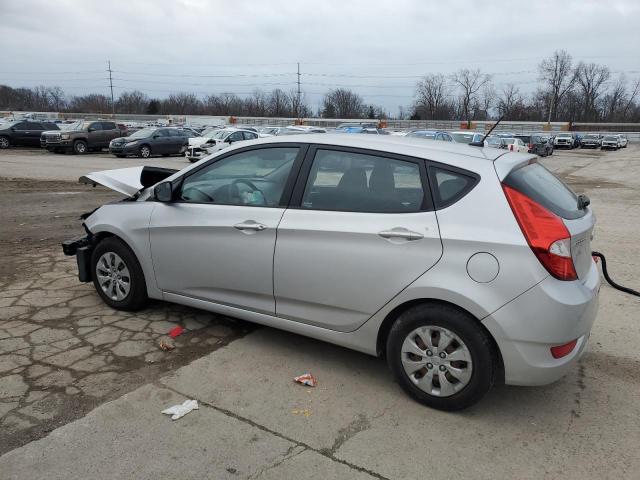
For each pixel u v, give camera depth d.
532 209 2.92
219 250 3.81
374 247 3.18
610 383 3.57
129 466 2.58
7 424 2.88
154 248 4.19
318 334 3.54
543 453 2.79
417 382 3.19
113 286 4.54
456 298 2.94
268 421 3.01
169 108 105.62
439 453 2.77
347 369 3.66
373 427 2.99
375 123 77.50
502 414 3.16
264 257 3.60
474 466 2.68
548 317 2.82
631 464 2.71
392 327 3.23
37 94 111.06
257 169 3.75
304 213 3.46
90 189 13.20
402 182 3.22
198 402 3.18
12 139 30.11
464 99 98.00
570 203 3.38
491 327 2.89
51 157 25.08
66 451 2.68
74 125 28.41
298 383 3.45
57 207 10.15
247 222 3.65
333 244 3.31
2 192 12.16
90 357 3.71
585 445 2.87
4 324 4.23
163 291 4.27
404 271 3.09
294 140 3.66
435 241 3.00
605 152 51.81
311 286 3.44
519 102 95.44
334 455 2.73
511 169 3.12
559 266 2.84
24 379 3.37
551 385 3.53
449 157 3.18
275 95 103.88
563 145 57.62
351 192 3.36
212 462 2.64
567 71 99.12
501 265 2.85
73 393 3.22
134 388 3.31
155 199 4.21
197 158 23.22
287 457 2.70
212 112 103.88
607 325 4.57
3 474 2.49
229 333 4.20
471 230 2.94
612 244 7.94
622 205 12.75
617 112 101.25
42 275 5.53
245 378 3.49
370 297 3.23
